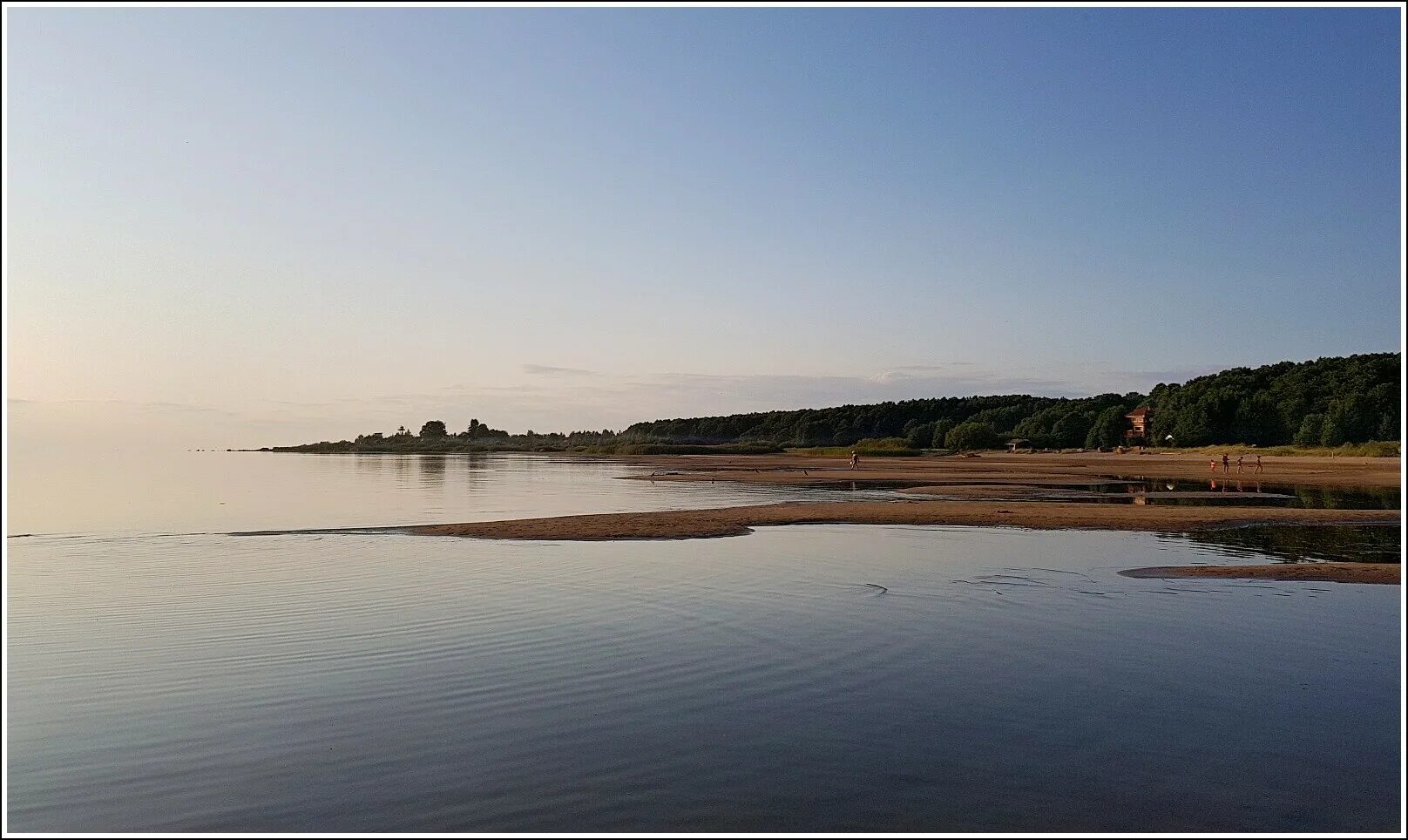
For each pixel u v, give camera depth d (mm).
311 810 8062
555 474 84062
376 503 43781
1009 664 12438
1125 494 47281
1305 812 8055
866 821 7891
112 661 12430
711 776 8758
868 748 9445
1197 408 147750
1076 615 15477
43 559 22219
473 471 95688
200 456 190250
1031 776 8758
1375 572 19766
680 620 15109
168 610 15812
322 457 187000
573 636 13953
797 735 9789
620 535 26906
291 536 27453
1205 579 19000
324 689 11234
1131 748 9445
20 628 14391
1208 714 10445
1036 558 22344
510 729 9922
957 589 17953
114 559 22344
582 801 8242
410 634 14023
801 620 15109
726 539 26281
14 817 7891
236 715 10328
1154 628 14531
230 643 13492
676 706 10688
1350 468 81438
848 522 30500
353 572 19984
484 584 18500
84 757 9141
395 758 9133
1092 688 11375
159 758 9141
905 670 12164
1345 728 10008
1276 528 29000
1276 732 9867
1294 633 14156
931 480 63500
